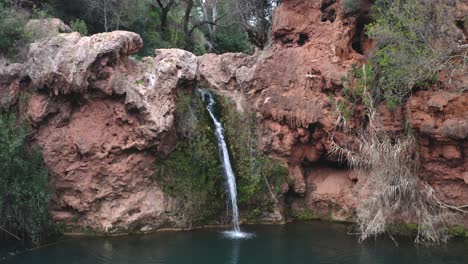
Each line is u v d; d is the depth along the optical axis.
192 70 17.77
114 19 28.78
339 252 14.38
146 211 16.45
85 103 16.45
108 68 16.19
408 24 15.58
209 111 18.86
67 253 14.12
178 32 34.78
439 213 15.95
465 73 15.46
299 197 19.17
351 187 18.39
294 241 15.63
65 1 26.50
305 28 19.52
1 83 16.66
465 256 13.85
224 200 17.91
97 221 16.14
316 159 19.00
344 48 18.66
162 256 13.95
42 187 15.27
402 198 16.09
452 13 15.66
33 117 16.16
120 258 13.70
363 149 16.86
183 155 17.44
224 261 13.55
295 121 18.41
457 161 15.67
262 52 20.77
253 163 18.52
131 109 16.19
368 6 18.67
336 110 17.78
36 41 17.77
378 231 15.46
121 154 16.31
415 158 16.38
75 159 16.16
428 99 15.87
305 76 18.66
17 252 14.16
